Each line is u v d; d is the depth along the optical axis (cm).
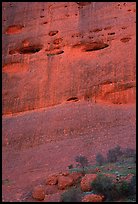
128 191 1158
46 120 2083
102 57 2272
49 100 2238
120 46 2275
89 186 1248
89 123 1956
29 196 1384
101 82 2170
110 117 1956
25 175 1698
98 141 1809
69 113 2070
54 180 1426
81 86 2206
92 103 2117
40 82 2319
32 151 1902
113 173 1341
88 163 1645
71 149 1808
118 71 2172
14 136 2034
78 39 2398
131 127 1844
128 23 2347
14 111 2266
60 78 2286
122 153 1641
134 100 2058
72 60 2336
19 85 2353
